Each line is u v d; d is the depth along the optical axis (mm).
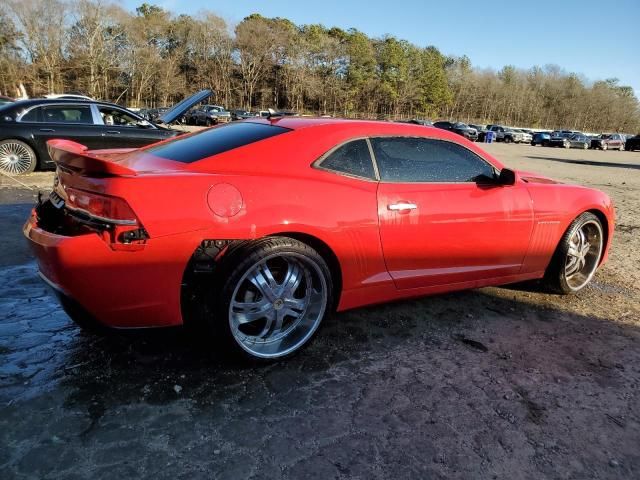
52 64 51688
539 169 17531
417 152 3053
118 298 2186
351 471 1882
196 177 2295
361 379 2523
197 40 68062
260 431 2078
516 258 3488
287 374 2531
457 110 96500
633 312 3650
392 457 1973
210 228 2254
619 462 2035
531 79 112125
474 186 3215
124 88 61906
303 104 75875
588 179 14133
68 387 2303
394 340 2975
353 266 2748
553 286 3824
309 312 2695
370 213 2725
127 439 1979
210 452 1935
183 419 2121
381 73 79625
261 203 2391
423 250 2988
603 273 4586
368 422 2182
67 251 2082
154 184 2170
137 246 2135
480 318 3377
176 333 2867
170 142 3162
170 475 1803
